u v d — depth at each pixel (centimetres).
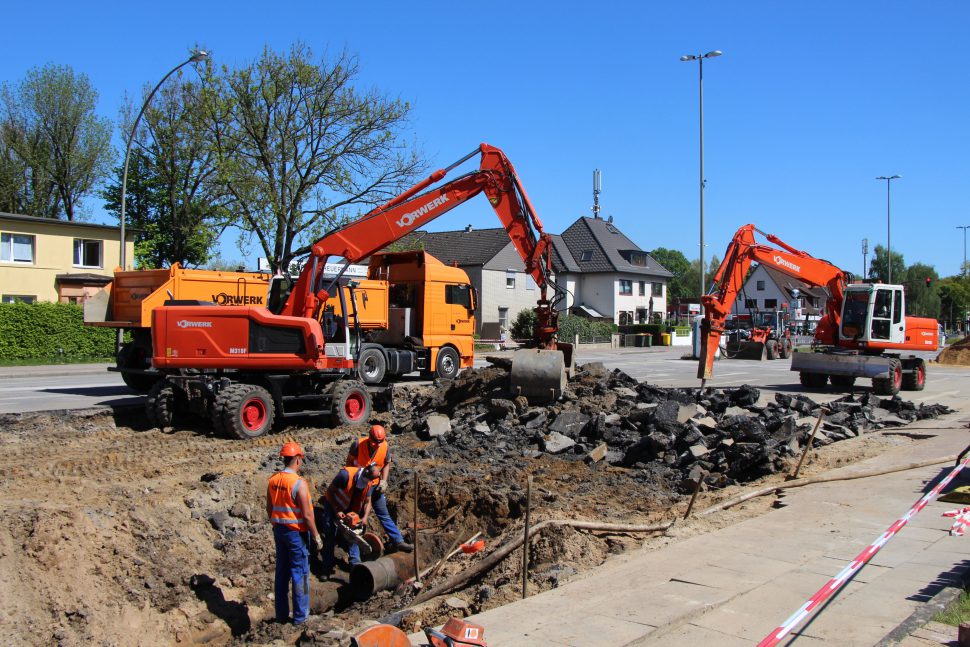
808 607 521
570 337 5456
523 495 977
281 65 3434
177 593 761
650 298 7094
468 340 2353
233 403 1273
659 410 1324
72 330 3019
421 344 2208
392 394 1605
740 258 1928
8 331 2853
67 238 3409
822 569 681
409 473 1107
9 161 4769
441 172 1533
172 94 4338
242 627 743
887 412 1683
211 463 1109
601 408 1441
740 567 693
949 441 1343
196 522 891
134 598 727
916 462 1149
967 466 1109
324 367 1400
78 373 2561
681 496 1034
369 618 742
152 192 4725
